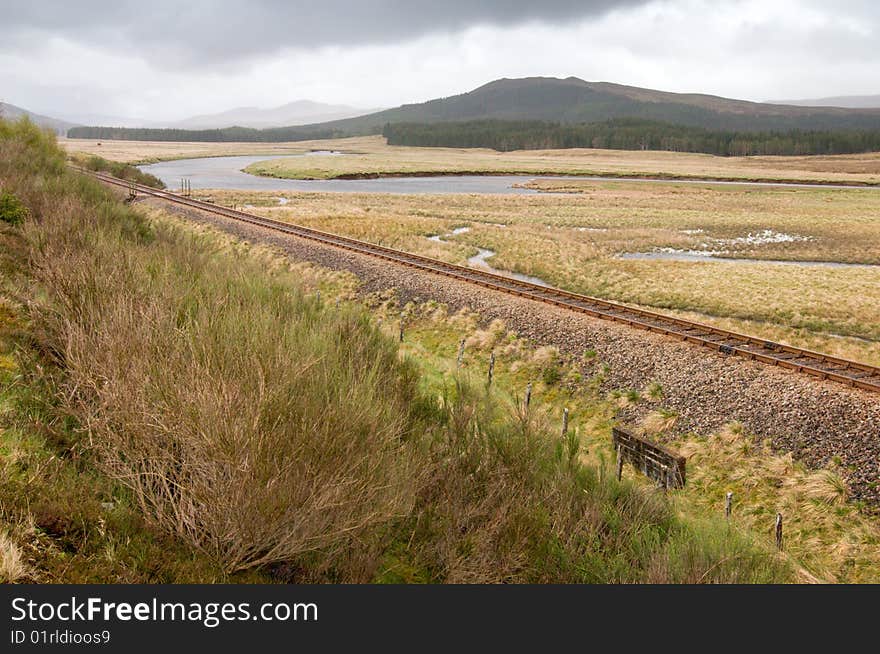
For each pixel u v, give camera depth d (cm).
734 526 1098
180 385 697
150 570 552
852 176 13538
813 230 5856
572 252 4419
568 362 1950
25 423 714
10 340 915
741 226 6159
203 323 912
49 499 572
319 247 3538
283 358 782
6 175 2045
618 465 1374
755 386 1587
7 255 1289
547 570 759
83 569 514
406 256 3328
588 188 11256
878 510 1178
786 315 2870
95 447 685
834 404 1445
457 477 872
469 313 2433
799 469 1319
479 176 14675
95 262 1232
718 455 1429
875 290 3284
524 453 987
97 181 3253
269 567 648
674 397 1658
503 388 1902
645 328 2027
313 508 612
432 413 1177
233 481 600
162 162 17288
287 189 9856
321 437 677
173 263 1551
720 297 3147
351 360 998
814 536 1183
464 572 698
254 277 1595
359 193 9112
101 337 843
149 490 645
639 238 5306
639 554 832
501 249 4584
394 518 761
